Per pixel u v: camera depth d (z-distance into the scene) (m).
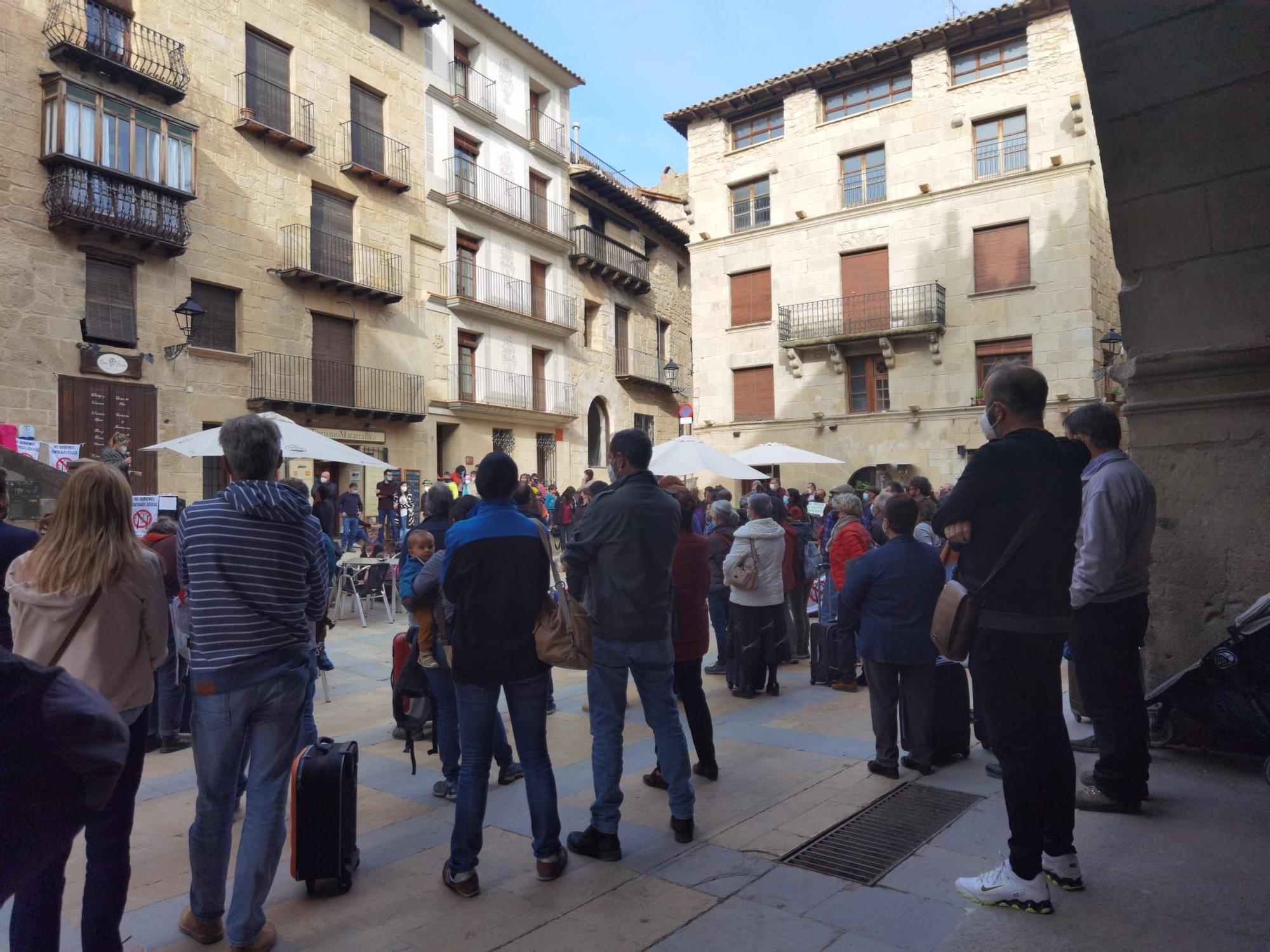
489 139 25.52
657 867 3.59
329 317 20.31
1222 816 3.78
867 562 4.80
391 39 22.38
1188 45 4.27
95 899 2.64
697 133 26.84
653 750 5.45
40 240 14.60
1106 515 3.63
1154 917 2.86
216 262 17.56
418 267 22.77
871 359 23.95
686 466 10.34
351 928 3.12
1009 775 2.97
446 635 3.56
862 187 24.08
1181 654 4.70
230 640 2.99
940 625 3.01
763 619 6.91
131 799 2.75
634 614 3.78
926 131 22.81
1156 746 4.82
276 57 19.22
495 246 25.56
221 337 17.83
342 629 11.28
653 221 33.72
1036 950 2.68
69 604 2.66
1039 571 2.91
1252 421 4.49
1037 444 2.98
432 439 22.92
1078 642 3.94
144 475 16.02
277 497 3.12
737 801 4.41
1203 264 4.57
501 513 3.53
